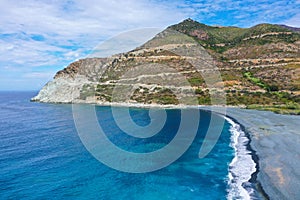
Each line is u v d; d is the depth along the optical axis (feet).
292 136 161.17
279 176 95.55
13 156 130.31
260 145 142.72
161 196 84.64
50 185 94.22
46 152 137.90
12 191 88.84
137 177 102.01
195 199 81.46
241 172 102.53
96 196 85.61
